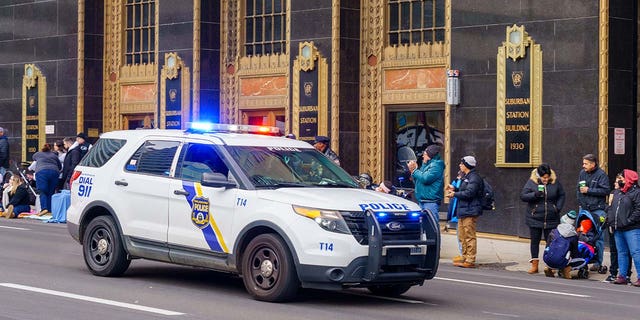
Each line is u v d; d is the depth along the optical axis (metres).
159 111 29.92
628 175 16.48
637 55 22.02
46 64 32.66
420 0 25.27
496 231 22.94
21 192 27.19
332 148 25.94
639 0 22.02
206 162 13.36
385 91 25.84
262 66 28.02
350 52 26.12
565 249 17.05
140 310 11.38
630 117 21.73
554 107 22.03
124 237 14.02
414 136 25.47
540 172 17.91
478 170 23.20
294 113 26.78
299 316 11.36
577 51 21.70
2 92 33.97
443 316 11.84
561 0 21.91
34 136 32.97
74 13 31.89
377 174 25.97
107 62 31.92
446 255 20.11
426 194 18.67
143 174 13.95
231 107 28.80
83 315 10.91
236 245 12.62
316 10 26.33
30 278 13.98
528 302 13.48
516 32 22.52
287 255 12.08
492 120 22.97
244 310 11.65
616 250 17.00
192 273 15.25
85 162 14.97
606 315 12.52
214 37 28.98
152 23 30.77
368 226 11.91
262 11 28.17
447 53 23.94
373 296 13.41
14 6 33.62
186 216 13.26
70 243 19.66
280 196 12.34
